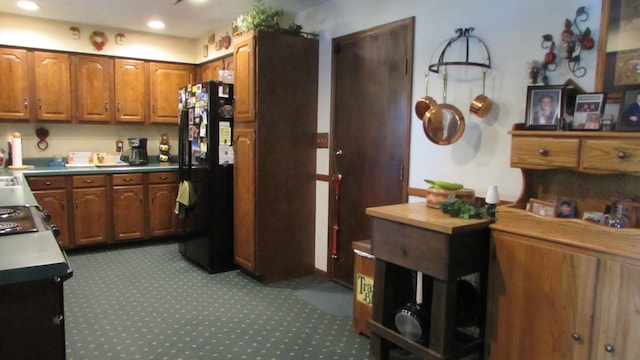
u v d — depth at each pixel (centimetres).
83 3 387
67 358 241
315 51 372
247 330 279
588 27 206
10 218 189
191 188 411
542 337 193
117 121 487
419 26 287
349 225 353
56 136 479
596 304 175
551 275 188
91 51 468
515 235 200
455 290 206
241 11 407
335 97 358
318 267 389
